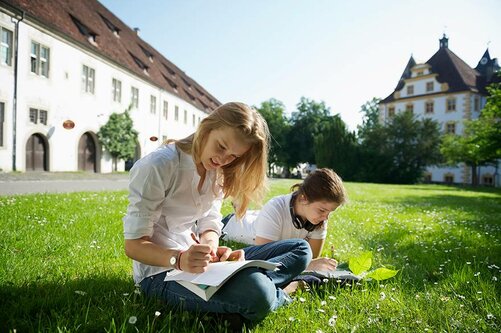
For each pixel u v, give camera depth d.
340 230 5.59
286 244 2.39
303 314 2.11
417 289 2.71
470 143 24.08
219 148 2.04
